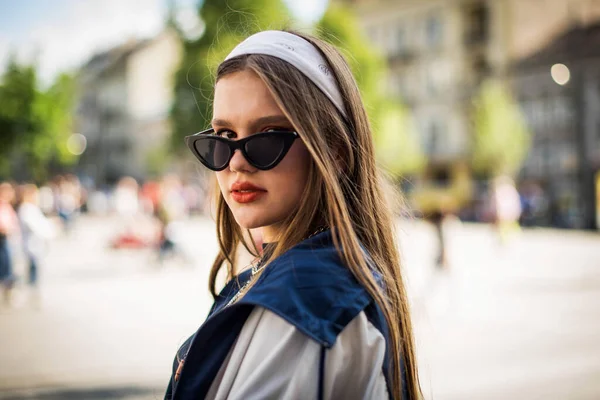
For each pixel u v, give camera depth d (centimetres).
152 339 640
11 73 3169
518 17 3741
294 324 77
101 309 820
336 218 89
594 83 3228
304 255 86
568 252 1583
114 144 5812
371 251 102
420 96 4003
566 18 3703
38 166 3312
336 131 98
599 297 882
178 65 2644
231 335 85
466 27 3841
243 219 96
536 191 3325
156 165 4753
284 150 92
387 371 86
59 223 2183
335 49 107
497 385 473
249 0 2100
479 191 3622
